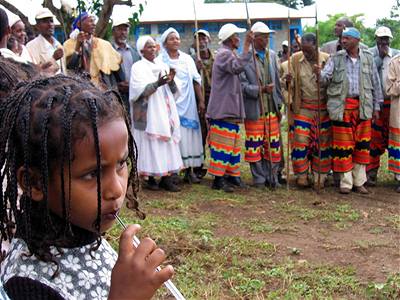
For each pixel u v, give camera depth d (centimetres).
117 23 758
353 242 538
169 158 709
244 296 411
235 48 716
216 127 716
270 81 738
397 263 486
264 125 739
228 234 557
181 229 551
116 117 119
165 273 115
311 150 749
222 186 729
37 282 117
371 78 720
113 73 737
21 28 538
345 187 731
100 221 119
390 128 753
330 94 713
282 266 468
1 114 120
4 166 130
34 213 122
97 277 126
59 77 123
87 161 115
